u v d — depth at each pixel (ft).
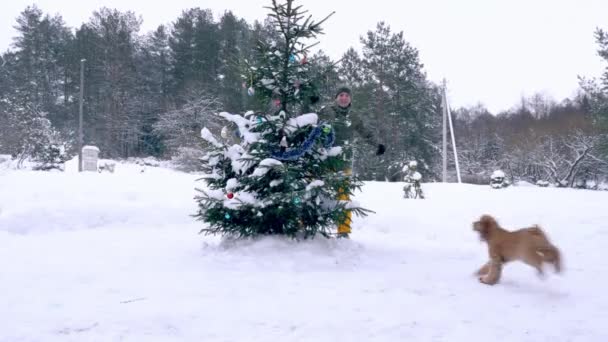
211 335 9.55
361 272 14.75
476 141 177.68
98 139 155.43
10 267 14.64
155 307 11.00
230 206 16.05
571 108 195.11
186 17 168.45
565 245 20.13
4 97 148.97
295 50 17.76
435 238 22.16
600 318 10.97
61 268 14.56
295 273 14.33
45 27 180.75
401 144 129.49
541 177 154.20
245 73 17.63
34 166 112.98
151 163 144.56
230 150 17.31
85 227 23.40
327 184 16.76
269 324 10.18
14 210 23.08
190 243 19.33
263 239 16.81
